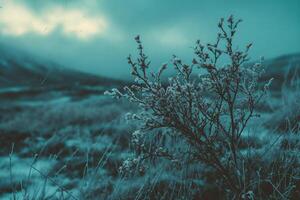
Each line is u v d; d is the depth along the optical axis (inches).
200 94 117.1
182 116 118.0
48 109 738.8
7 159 304.7
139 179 151.6
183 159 126.2
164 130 124.2
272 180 135.3
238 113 119.7
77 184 188.2
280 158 142.2
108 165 181.9
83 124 489.1
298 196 131.3
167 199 142.0
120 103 655.1
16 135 435.8
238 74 113.2
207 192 151.9
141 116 116.1
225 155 120.5
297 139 150.0
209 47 110.9
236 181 119.8
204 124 118.3
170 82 116.7
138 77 113.3
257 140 163.5
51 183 196.4
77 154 238.4
